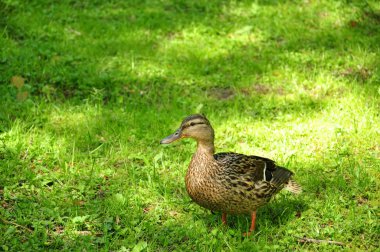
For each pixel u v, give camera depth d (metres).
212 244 6.72
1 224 6.97
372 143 9.20
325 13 14.29
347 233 7.08
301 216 7.40
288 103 10.50
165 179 8.14
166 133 9.36
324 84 11.08
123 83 10.97
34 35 12.32
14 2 13.45
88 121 9.54
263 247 6.78
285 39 13.10
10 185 7.77
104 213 7.37
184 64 11.77
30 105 9.83
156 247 6.82
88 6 14.09
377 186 8.11
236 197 6.76
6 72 10.74
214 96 10.90
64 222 7.10
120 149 8.91
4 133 8.80
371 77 11.38
